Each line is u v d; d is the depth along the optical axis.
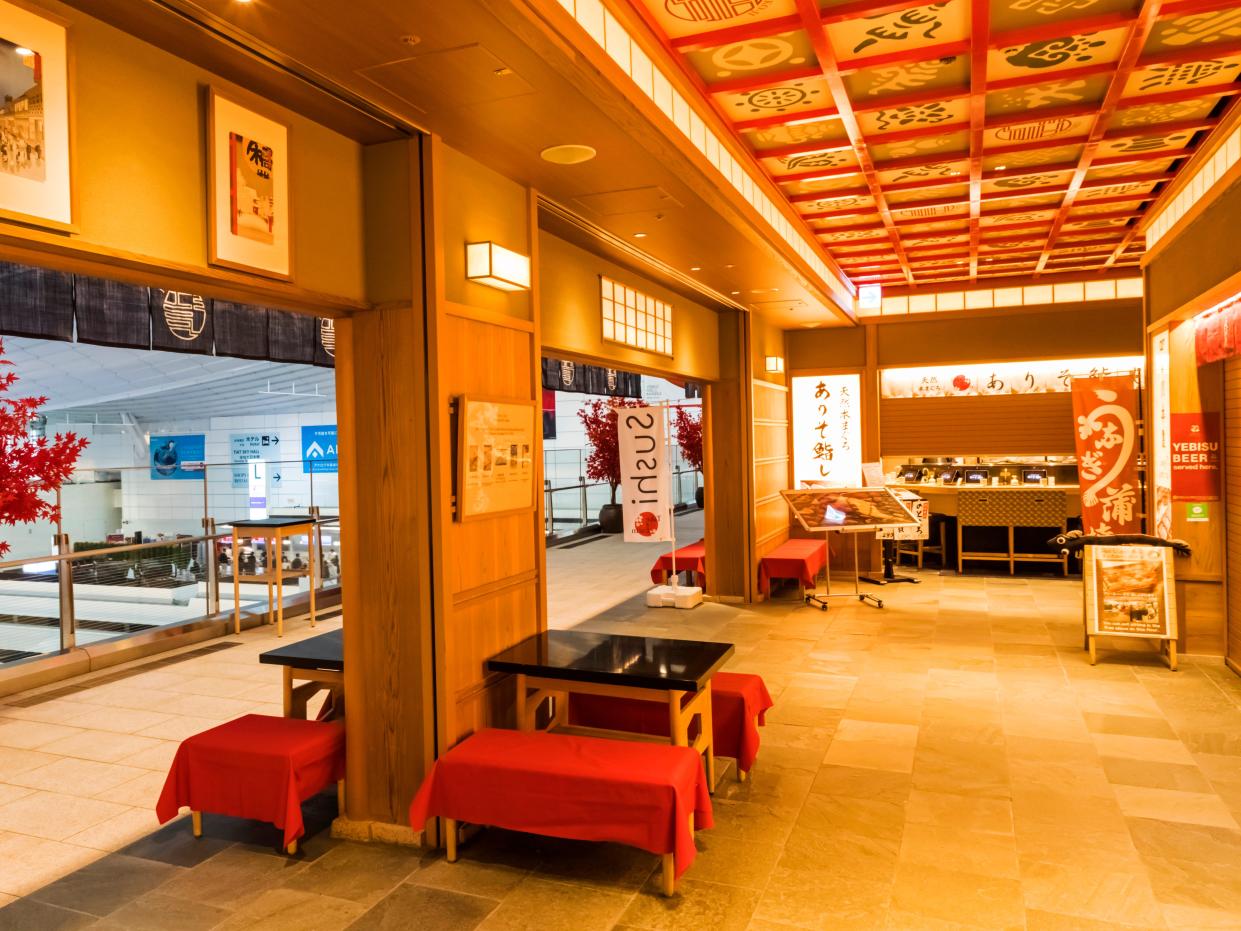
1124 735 4.36
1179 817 3.42
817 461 9.91
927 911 2.77
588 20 2.82
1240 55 3.75
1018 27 3.46
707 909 2.81
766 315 8.55
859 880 2.98
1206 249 4.93
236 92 2.70
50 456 4.56
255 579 7.32
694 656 3.65
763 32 3.38
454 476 3.37
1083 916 2.72
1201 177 5.10
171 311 4.98
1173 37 3.62
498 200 3.77
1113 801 3.58
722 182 4.30
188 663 6.19
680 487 18.55
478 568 3.56
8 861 3.24
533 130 3.24
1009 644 6.28
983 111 4.27
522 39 2.50
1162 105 4.38
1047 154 5.13
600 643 3.88
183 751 3.30
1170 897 2.83
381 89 2.83
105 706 5.17
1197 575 5.80
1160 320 5.90
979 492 9.45
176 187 2.51
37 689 5.54
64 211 2.14
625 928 2.71
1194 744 4.21
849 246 7.49
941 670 5.62
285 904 2.89
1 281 4.05
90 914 2.86
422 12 2.33
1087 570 5.75
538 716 4.03
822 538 9.77
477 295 3.58
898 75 3.92
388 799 3.39
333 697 3.96
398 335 3.29
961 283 9.38
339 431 3.38
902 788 3.76
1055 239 7.26
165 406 13.64
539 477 4.04
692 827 3.04
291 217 2.93
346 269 3.22
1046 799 3.62
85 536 9.69
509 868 3.12
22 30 2.04
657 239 5.11
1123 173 5.61
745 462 8.10
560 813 2.95
